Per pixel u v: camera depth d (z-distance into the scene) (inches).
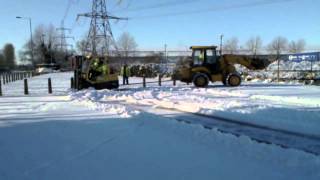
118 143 373.1
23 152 345.4
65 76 2372.0
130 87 1184.2
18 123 492.7
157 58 2733.8
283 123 477.4
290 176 271.6
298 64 1510.8
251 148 340.5
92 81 1068.5
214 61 1164.5
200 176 274.2
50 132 430.3
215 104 659.4
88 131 432.5
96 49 2236.7
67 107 645.9
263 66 1251.8
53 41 4493.1
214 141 371.2
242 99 759.1
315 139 396.8
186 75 1178.0
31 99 804.0
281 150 328.5
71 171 289.0
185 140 381.4
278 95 822.5
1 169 296.2
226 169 288.8
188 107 629.9
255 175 274.7
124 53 2864.2
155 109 629.3
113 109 603.5
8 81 1633.9
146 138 393.1
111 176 276.8
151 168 293.6
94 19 2237.9
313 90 967.6
